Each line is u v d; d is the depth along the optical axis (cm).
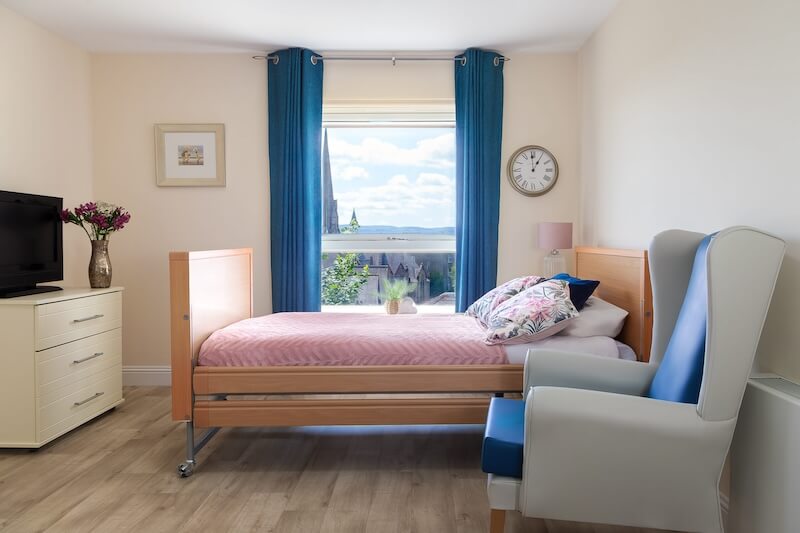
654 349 203
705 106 219
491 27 348
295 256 389
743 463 171
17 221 299
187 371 242
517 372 243
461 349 247
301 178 388
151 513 210
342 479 241
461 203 393
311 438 295
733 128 199
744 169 193
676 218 245
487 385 243
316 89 391
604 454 156
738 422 174
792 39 167
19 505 217
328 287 430
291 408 245
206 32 356
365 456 269
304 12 325
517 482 164
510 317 255
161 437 295
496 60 388
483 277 390
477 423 246
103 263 338
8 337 270
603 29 340
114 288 335
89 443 286
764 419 159
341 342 248
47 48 350
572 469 158
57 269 334
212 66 395
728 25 202
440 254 429
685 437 153
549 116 395
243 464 259
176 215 399
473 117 385
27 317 269
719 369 151
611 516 158
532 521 205
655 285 202
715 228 212
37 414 270
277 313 354
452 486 234
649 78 273
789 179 169
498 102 391
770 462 156
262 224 397
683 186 238
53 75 356
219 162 395
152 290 400
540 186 393
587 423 156
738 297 149
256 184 396
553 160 392
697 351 160
